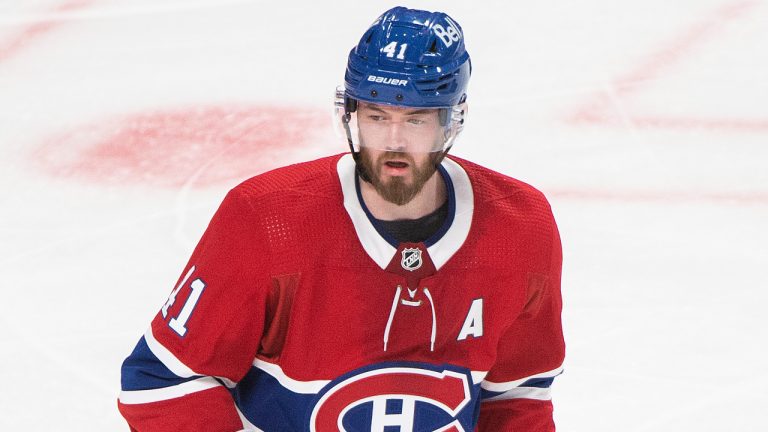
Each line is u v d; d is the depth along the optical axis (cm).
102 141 1689
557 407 1164
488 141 1702
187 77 1880
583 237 1467
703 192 1588
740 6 2167
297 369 718
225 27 2055
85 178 1591
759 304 1343
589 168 1641
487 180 739
